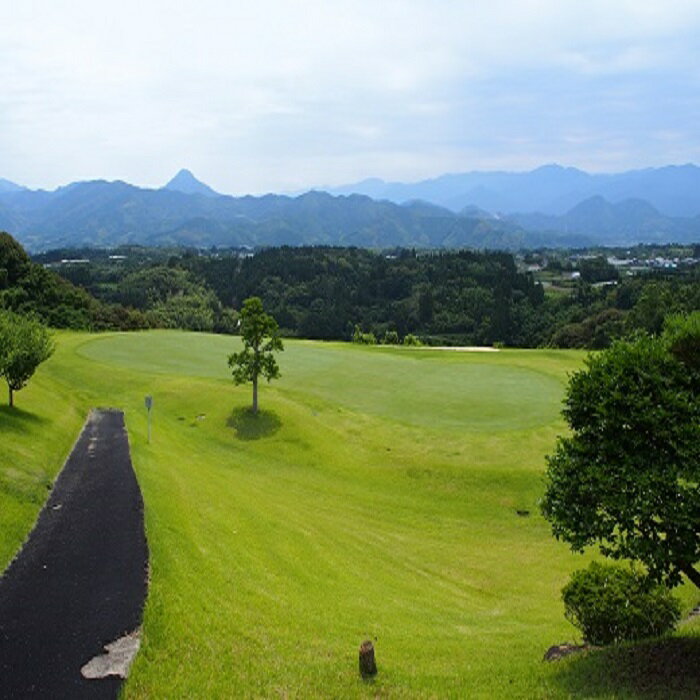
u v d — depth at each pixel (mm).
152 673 11125
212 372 51312
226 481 28234
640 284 128375
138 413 38250
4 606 13414
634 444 11922
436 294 163625
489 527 26562
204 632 12914
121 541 16906
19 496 19906
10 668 11180
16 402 33188
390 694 11375
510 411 40156
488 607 19734
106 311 112875
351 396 44781
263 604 15359
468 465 31547
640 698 10719
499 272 176625
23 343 31406
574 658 13250
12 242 103875
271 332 39938
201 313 163250
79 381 47000
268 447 35562
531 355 63906
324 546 22453
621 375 12383
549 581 21953
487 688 11875
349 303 173750
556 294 173125
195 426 38656
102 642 11984
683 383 12117
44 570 15164
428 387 47094
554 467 13258
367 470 32438
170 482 24297
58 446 27656
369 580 20406
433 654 14367
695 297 94125
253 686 11180
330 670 12203
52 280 107125
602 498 11992
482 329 140500
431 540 25234
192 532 18922
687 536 11320
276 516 24328
